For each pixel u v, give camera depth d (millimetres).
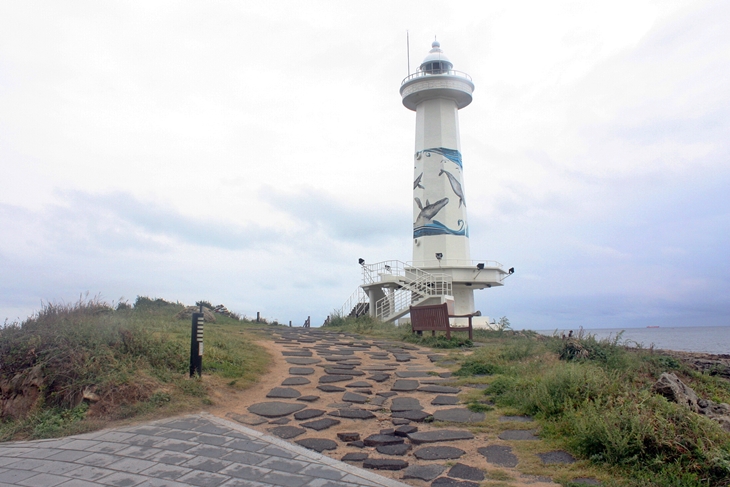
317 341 17047
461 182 30281
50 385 8273
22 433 7258
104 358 8891
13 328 9789
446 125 30672
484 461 5887
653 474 5281
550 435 6562
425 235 29750
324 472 5492
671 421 6129
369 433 7125
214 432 6887
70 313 11586
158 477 5363
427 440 6637
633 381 9039
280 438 6809
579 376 7895
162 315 18891
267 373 11000
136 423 7340
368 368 11758
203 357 10516
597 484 5156
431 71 31062
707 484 5066
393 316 28234
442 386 9711
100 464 5781
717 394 10938
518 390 8500
